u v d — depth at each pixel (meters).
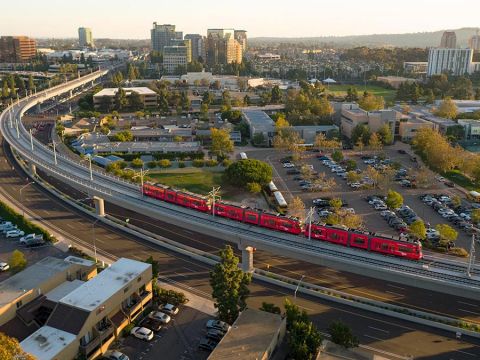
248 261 106.06
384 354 80.00
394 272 87.19
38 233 127.25
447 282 83.62
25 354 59.84
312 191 165.75
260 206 151.88
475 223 137.00
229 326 83.88
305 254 95.56
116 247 120.56
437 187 171.88
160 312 90.00
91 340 78.62
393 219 136.75
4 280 96.06
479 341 83.88
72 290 90.19
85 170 156.62
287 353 78.00
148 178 173.00
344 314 91.94
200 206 116.81
